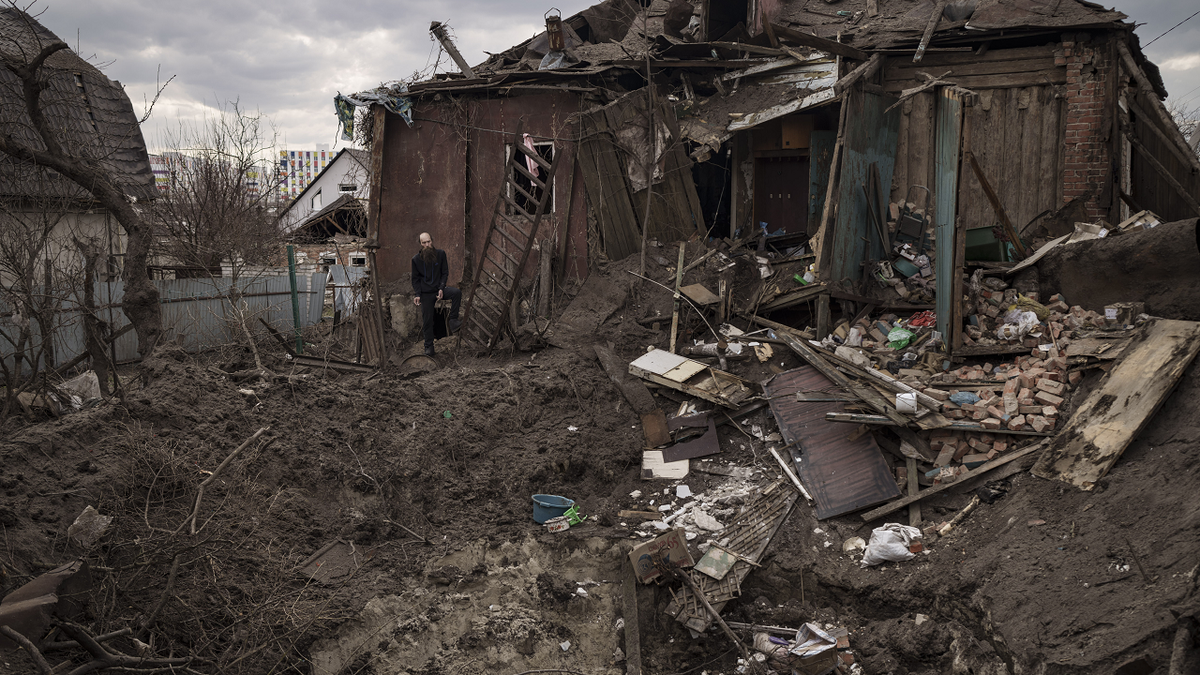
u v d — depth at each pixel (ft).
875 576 20.67
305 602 18.75
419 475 24.43
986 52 33.19
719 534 23.50
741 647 20.39
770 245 37.06
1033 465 20.93
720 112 37.81
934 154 28.40
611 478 26.68
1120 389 20.54
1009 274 28.73
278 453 22.58
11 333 30.50
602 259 37.73
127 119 49.21
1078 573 16.35
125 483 18.62
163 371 23.80
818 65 36.09
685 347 31.53
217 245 49.03
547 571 22.85
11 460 17.49
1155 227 23.81
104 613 15.02
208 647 16.63
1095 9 31.04
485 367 32.12
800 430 25.90
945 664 17.87
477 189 39.83
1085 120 31.27
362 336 35.94
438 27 39.65
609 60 38.47
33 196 27.89
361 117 40.52
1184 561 14.49
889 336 28.37
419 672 19.45
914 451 23.43
